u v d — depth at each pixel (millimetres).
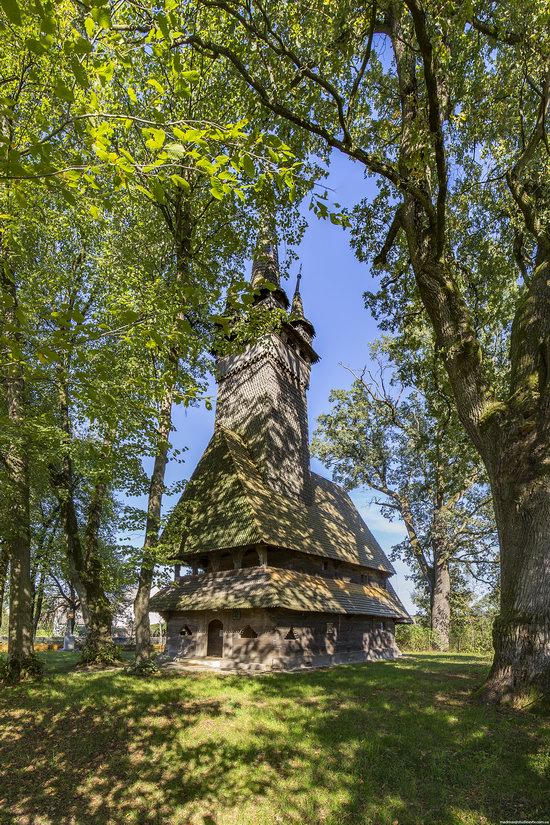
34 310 9508
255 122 10742
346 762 7305
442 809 5969
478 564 35875
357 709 10008
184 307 4812
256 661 17406
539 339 10812
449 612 33844
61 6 4363
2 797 6863
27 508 14805
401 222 13695
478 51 12172
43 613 50000
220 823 5980
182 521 17297
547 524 9562
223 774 7199
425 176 11766
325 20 10312
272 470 22500
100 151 3424
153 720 9688
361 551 27641
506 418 10609
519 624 9531
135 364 12672
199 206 17859
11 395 14109
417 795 6348
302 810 6125
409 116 12164
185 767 7508
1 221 6688
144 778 7227
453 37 11023
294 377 26500
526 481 9914
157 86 3699
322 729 8805
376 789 6523
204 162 3615
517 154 14156
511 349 11609
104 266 16094
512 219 14711
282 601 17281
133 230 17484
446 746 7688
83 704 10812
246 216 17844
